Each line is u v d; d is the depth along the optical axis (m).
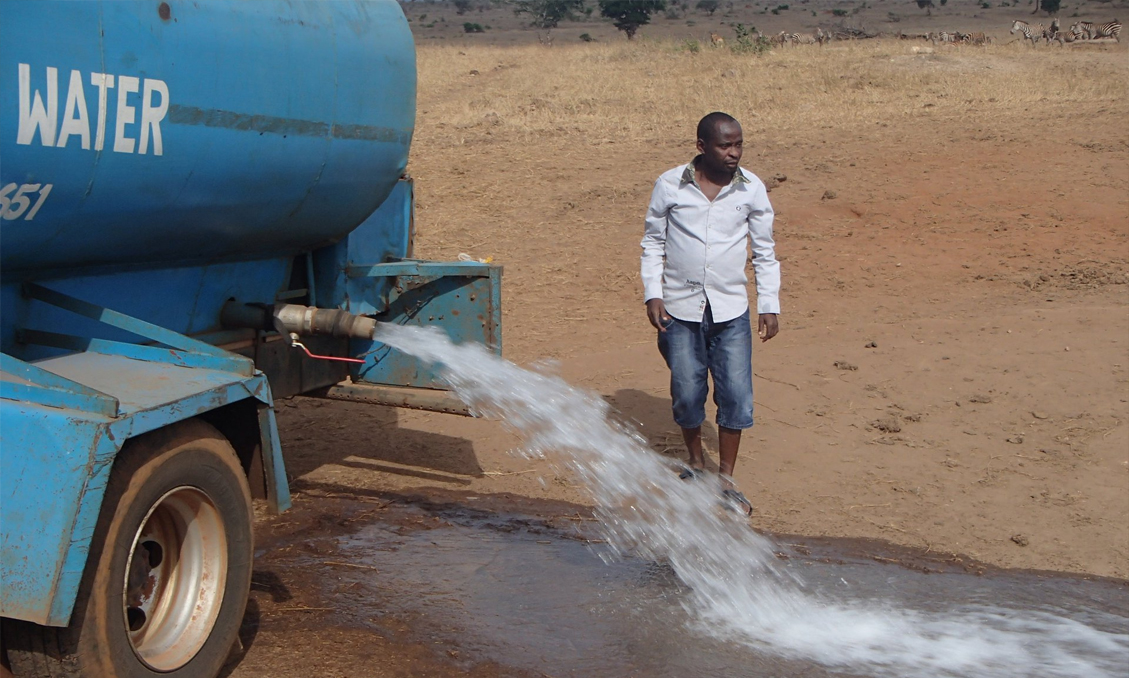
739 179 4.86
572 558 4.74
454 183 14.25
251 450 3.81
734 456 5.11
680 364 4.99
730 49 34.50
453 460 6.04
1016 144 15.65
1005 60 30.36
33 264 3.67
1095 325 7.93
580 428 6.20
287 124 4.22
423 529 5.05
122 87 3.44
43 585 2.85
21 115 3.12
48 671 3.01
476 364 5.46
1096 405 6.50
